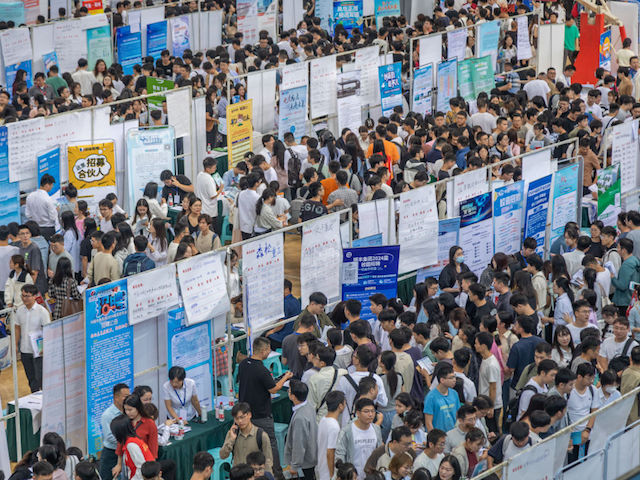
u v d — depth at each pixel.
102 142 28.41
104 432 17.56
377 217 23.19
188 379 19.17
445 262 24.47
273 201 25.95
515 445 15.85
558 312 21.41
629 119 29.17
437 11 46.69
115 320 18.58
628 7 45.91
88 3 45.16
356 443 16.42
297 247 22.58
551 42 41.25
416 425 16.30
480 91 38.59
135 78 39.12
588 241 23.62
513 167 26.00
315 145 30.08
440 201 24.27
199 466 15.88
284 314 21.67
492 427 18.72
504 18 43.66
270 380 18.17
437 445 15.66
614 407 17.16
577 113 32.59
